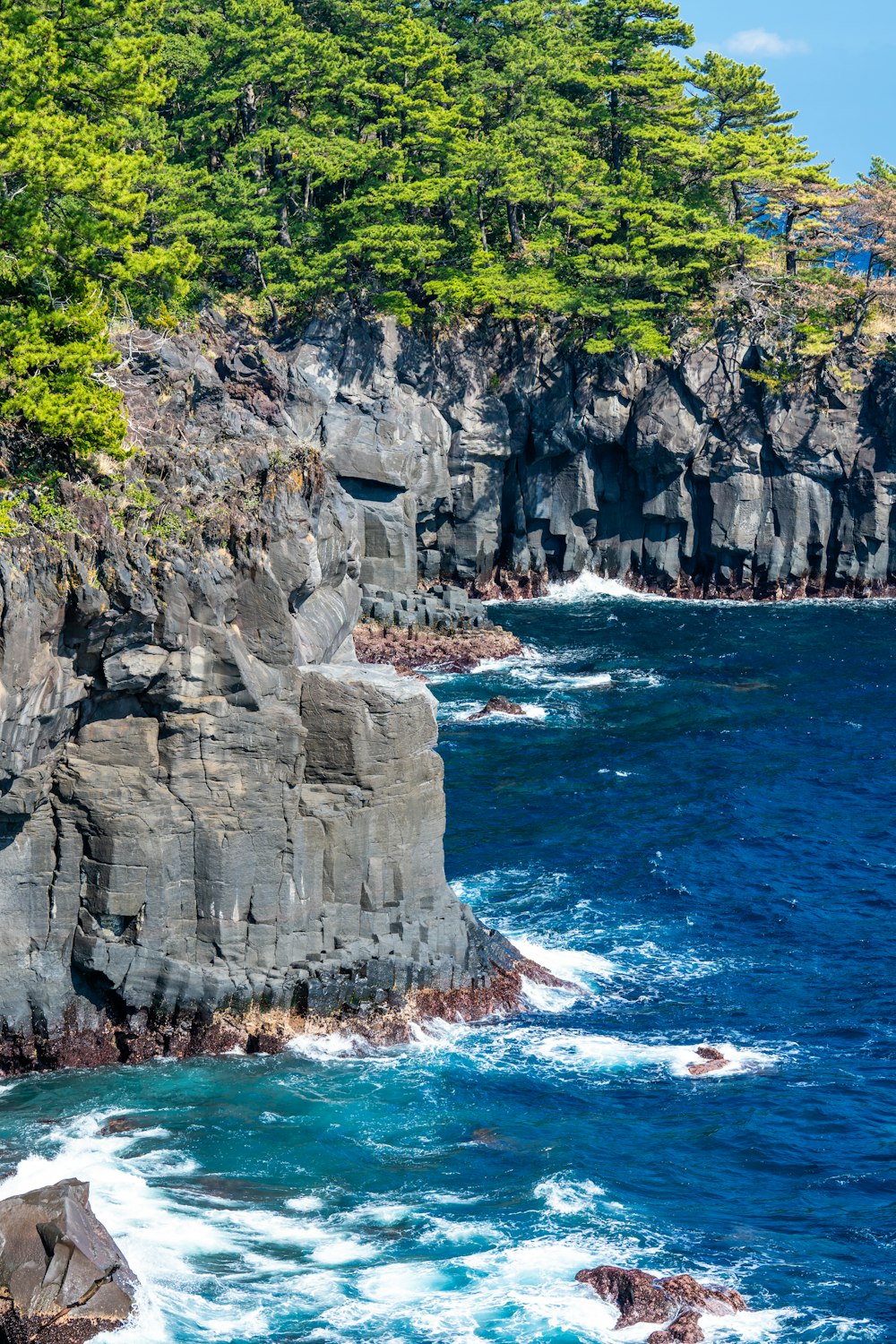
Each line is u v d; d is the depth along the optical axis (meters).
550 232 125.00
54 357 42.53
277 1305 34.31
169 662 43.41
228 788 45.22
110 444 43.12
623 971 54.00
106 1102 42.88
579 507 121.69
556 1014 50.38
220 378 62.94
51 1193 34.62
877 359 119.94
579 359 119.50
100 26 52.06
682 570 123.38
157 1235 36.56
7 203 43.78
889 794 72.94
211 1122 42.16
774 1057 47.75
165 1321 33.50
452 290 114.56
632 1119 43.59
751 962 54.94
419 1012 48.62
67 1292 32.91
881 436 119.00
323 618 51.75
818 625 110.38
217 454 47.56
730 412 119.62
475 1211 38.56
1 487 41.44
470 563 119.38
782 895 60.84
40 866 43.94
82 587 40.75
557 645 104.31
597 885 61.50
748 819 69.19
